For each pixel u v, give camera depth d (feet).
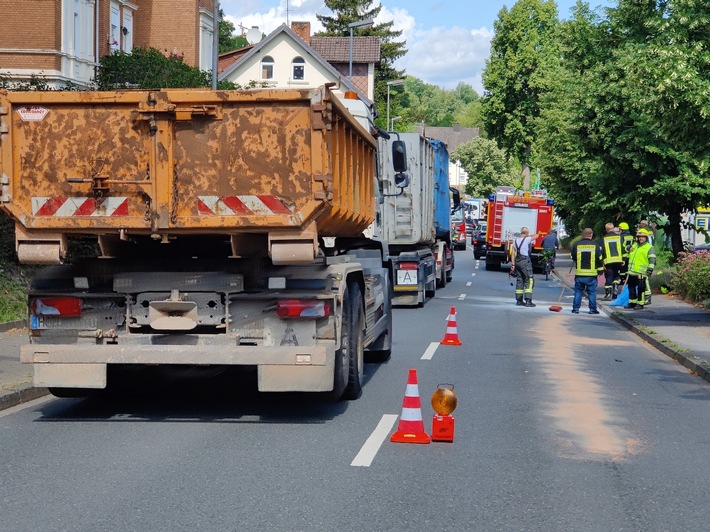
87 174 29.68
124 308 31.24
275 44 207.62
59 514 20.34
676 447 28.17
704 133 69.21
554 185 130.82
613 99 99.04
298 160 29.22
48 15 95.66
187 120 29.45
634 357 50.49
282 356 30.04
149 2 136.46
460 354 49.21
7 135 29.73
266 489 22.52
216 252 32.12
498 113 279.69
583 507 21.44
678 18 67.82
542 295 97.81
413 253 76.07
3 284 58.49
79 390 34.86
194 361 30.09
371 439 28.35
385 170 48.62
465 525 19.88
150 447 27.09
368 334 38.52
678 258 98.12
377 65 300.81
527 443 28.19
